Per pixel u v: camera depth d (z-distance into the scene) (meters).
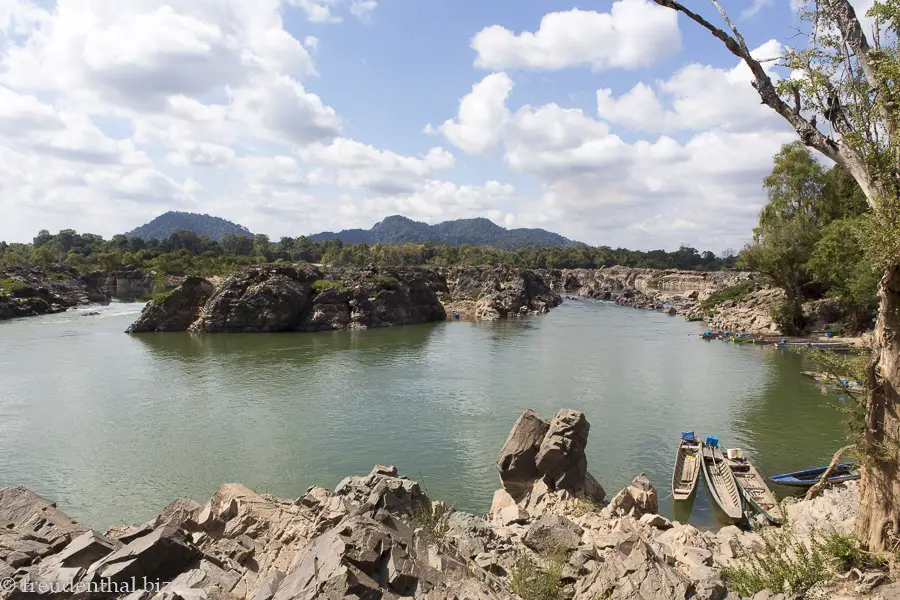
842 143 13.18
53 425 40.38
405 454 35.62
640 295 161.38
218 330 88.94
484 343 81.19
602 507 27.20
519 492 29.05
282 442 37.44
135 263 181.00
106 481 31.11
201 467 33.19
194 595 11.01
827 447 36.22
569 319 116.94
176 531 13.08
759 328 86.19
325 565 10.87
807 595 12.24
